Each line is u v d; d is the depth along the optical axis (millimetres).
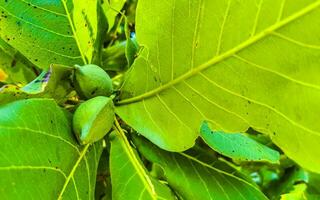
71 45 314
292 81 244
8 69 347
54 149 269
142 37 281
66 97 297
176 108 287
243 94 260
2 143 243
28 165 250
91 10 312
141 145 319
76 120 278
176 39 273
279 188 456
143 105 299
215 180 329
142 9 275
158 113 295
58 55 312
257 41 245
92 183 289
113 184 300
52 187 260
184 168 325
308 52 234
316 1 223
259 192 338
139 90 298
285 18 233
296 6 228
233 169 343
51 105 277
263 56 246
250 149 323
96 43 323
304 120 247
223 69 262
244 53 252
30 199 242
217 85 267
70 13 309
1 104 264
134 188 298
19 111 261
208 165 336
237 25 249
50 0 304
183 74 277
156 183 306
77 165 281
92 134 272
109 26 349
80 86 289
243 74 256
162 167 316
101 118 272
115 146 310
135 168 305
